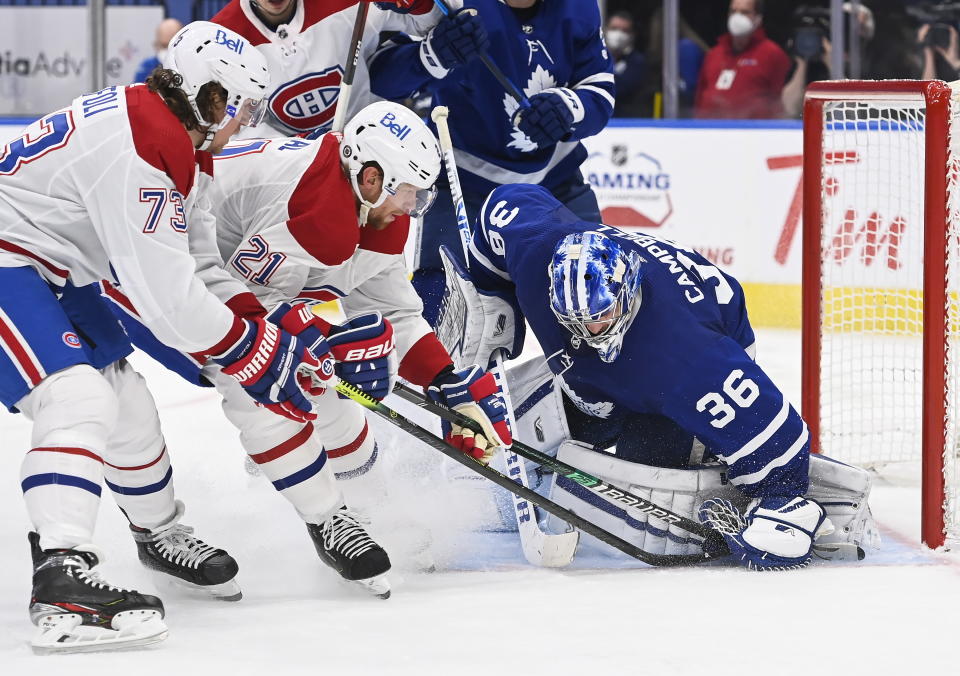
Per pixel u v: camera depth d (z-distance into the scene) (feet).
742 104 71.61
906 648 22.12
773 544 27.89
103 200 22.52
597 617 24.07
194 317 22.99
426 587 26.94
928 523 30.42
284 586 27.12
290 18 35.73
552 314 29.27
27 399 22.99
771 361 58.95
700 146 68.39
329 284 26.68
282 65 36.04
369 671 20.54
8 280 22.77
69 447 22.35
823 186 37.96
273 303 26.02
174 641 22.34
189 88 23.34
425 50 36.24
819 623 23.68
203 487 35.73
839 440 43.91
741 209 68.39
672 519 28.71
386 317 27.84
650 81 72.59
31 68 73.26
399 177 24.89
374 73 37.68
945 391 30.22
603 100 38.47
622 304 26.99
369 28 36.47
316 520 26.17
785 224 67.97
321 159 25.29
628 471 29.27
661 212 69.05
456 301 32.48
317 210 25.02
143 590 26.61
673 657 21.47
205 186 24.67
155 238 22.63
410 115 25.26
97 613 21.84
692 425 27.81
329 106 37.17
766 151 67.82
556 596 25.80
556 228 30.32
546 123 36.73
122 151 22.41
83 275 23.86
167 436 44.27
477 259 32.14
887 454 42.32
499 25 37.52
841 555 29.55
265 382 23.68
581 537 30.76
